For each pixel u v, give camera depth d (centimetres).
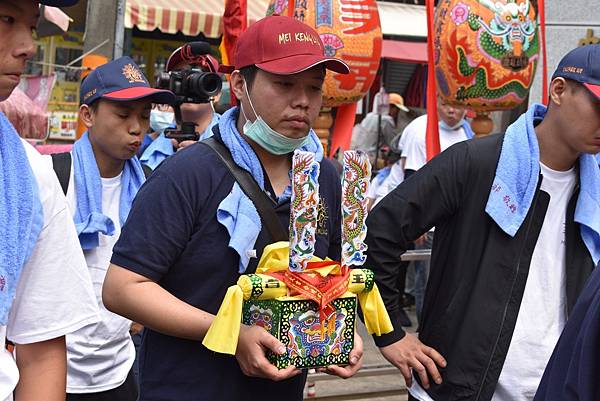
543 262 264
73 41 1030
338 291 213
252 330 205
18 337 175
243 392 218
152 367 223
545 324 263
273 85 214
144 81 324
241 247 212
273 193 225
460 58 342
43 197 174
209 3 927
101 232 307
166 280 221
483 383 259
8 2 159
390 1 1279
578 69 248
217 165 219
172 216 213
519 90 349
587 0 465
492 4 340
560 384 194
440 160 267
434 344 268
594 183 263
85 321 181
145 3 877
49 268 175
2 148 166
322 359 212
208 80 359
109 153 317
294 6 328
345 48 325
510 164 260
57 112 741
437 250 272
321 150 238
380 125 885
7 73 162
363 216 220
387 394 499
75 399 300
